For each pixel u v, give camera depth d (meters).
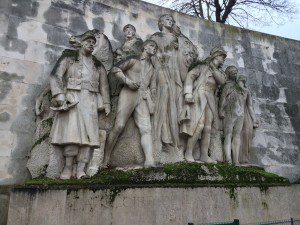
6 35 7.73
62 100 6.41
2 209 6.73
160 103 7.64
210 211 6.65
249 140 8.92
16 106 7.49
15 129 7.37
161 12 9.91
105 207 5.88
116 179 6.25
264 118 10.59
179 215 6.34
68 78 6.65
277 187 7.61
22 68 7.73
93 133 6.51
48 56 8.06
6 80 7.51
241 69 10.73
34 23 8.09
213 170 7.21
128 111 7.17
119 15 9.23
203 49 10.27
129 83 7.11
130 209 6.01
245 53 10.98
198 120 7.73
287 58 11.71
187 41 8.62
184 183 6.71
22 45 7.84
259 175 7.70
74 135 6.27
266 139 10.39
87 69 6.79
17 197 5.76
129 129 7.32
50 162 6.36
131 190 6.10
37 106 7.37
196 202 6.57
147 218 6.08
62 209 5.66
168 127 7.65
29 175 7.22
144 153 7.09
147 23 9.60
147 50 7.59
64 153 6.39
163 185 6.39
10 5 7.93
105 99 7.03
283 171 10.33
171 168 6.80
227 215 6.80
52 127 6.53
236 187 7.08
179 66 8.19
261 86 10.90
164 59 8.02
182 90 7.90
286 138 10.73
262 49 11.34
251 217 7.05
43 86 7.84
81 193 5.81
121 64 7.29
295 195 7.80
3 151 7.18
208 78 8.03
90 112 6.58
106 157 7.04
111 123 7.26
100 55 7.87
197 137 7.73
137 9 9.55
